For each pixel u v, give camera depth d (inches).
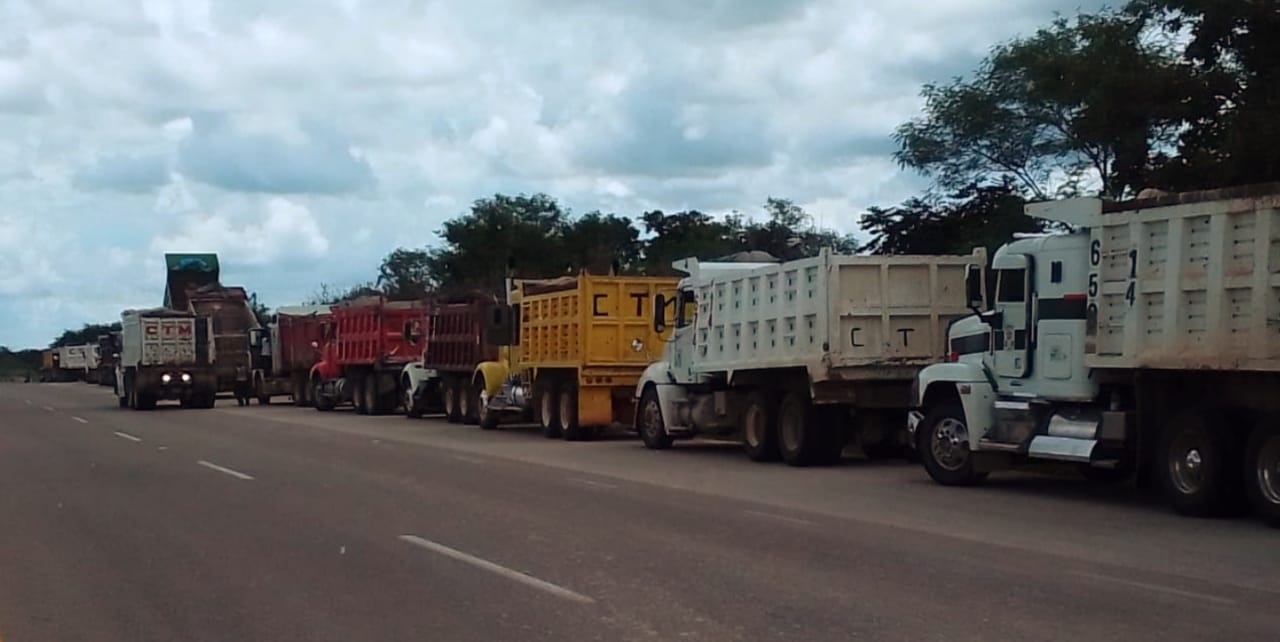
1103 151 1145.4
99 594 424.8
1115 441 611.5
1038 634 347.3
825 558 469.1
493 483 740.0
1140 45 1041.5
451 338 1414.9
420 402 1524.4
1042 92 1112.8
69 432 1264.8
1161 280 581.0
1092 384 629.3
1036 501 647.8
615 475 792.3
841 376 798.5
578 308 1103.6
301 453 971.3
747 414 900.0
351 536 535.8
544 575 440.8
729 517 585.0
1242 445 562.3
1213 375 568.4
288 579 443.2
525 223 2817.4
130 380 1875.0
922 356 808.3
